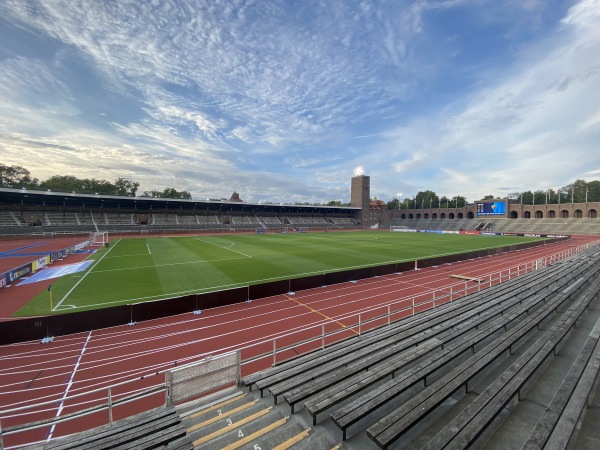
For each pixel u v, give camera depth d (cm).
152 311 1467
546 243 4847
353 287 2073
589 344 701
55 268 2662
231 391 732
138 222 7362
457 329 971
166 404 653
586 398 493
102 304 1700
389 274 2492
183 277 2308
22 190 5503
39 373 1018
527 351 698
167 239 5475
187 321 1453
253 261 3016
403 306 1691
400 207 14488
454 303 1388
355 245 4597
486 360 680
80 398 886
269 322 1451
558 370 692
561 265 2159
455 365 782
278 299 1792
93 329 1345
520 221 8788
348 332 1335
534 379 654
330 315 1547
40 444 584
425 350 801
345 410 516
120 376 1003
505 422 512
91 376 1003
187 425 592
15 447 573
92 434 591
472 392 622
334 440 509
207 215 8544
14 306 1669
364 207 11069
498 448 451
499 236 6806
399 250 4022
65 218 6481
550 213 8900
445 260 2997
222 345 1221
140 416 632
